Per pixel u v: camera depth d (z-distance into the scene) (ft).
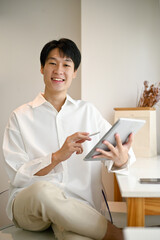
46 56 5.44
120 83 8.03
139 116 6.99
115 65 8.05
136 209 3.80
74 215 3.90
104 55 8.06
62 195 4.12
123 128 4.16
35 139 5.44
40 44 9.36
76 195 5.33
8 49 9.52
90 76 8.07
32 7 9.41
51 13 9.29
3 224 8.55
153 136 7.16
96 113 5.89
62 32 9.22
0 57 9.54
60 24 9.23
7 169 5.14
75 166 5.43
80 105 5.82
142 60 7.99
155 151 7.29
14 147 5.28
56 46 5.40
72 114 5.66
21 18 9.46
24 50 9.44
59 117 5.52
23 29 9.45
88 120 5.72
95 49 8.07
